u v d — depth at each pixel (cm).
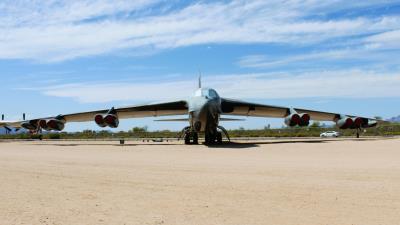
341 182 989
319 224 620
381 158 1656
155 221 653
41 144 3481
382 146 2536
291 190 891
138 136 6794
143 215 693
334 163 1448
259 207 737
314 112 3338
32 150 2498
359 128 3522
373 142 3102
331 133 5894
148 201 805
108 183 1030
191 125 2923
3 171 1316
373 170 1221
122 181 1059
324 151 2116
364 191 868
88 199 833
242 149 2327
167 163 1506
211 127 2802
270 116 3538
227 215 684
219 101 2770
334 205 742
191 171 1245
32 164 1538
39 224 644
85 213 713
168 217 677
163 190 919
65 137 6869
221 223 636
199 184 991
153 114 3422
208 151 2181
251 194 856
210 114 2648
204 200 805
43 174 1226
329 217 659
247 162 1514
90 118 3403
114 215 696
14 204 793
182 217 675
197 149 2369
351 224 618
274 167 1325
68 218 680
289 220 645
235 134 6719
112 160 1669
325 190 885
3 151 2406
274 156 1806
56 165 1485
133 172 1238
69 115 3281
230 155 1881
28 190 945
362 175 1109
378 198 795
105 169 1329
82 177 1146
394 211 691
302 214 681
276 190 895
